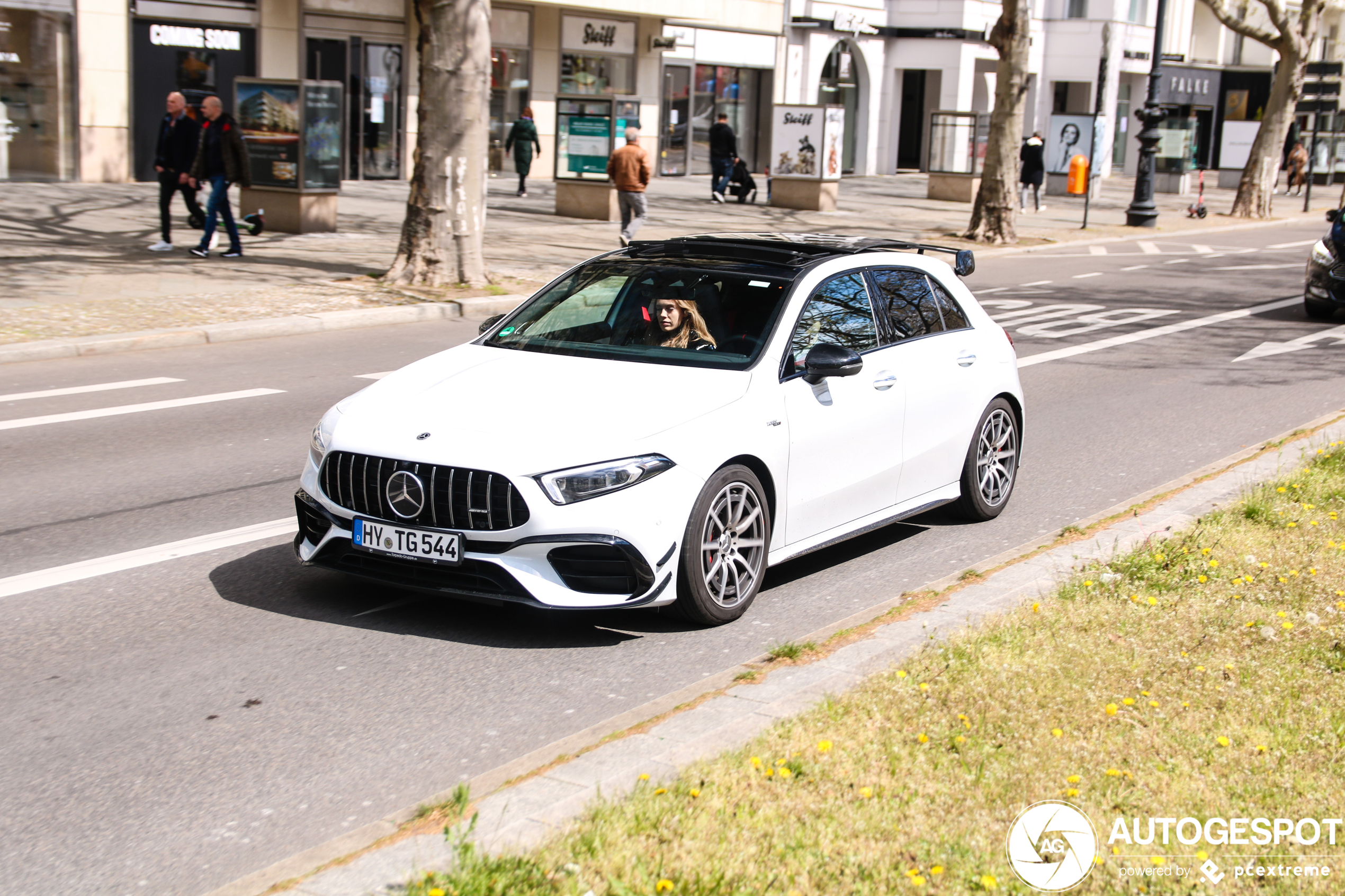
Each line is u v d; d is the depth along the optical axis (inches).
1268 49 2313.0
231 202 895.7
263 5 1076.5
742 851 137.5
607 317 251.3
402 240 627.2
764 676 193.2
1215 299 732.0
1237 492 309.3
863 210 1203.2
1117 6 1935.3
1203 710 179.9
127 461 328.8
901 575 260.1
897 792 152.6
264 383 433.1
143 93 1021.8
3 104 948.6
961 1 1699.1
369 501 213.5
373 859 138.3
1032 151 1307.8
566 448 207.0
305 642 213.6
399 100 1192.2
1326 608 225.1
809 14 1601.9
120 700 189.3
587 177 979.3
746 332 240.7
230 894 135.0
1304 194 1849.2
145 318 516.4
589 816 144.5
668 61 1449.3
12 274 592.4
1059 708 178.4
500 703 192.1
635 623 227.3
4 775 165.5
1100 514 301.7
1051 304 698.8
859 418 250.2
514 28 1291.8
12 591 233.9
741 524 225.9
